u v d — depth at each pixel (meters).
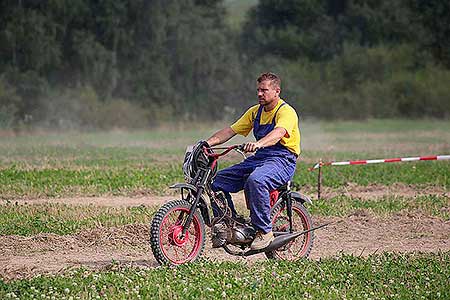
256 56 164.00
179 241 24.36
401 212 37.00
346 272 23.59
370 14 170.25
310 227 26.80
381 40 172.62
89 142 106.00
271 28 165.12
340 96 163.50
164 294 20.52
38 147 92.69
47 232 31.25
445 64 174.25
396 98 166.25
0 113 128.88
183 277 22.45
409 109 166.12
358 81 167.62
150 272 23.02
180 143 103.69
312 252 28.56
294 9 167.75
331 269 23.88
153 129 144.25
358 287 21.88
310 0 167.50
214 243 24.86
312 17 170.00
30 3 137.88
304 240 26.95
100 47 140.38
